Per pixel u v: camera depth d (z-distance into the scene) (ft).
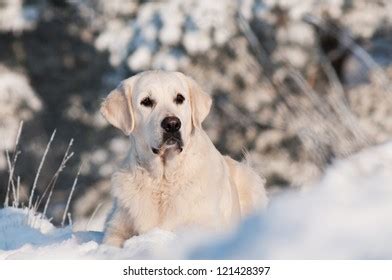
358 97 54.13
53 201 61.31
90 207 58.59
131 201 17.21
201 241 7.97
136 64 50.01
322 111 46.85
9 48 66.33
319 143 42.57
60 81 67.77
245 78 53.62
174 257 7.88
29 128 62.23
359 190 6.83
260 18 50.47
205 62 53.21
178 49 50.47
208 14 48.32
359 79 57.98
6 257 13.12
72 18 66.49
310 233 6.49
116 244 16.90
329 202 6.73
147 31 50.34
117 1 53.78
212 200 17.11
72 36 67.41
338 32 54.24
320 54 53.88
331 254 6.26
